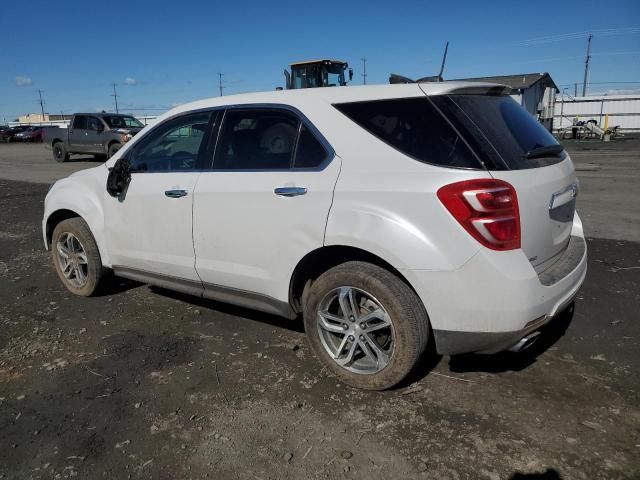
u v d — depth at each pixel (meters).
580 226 3.71
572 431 2.68
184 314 4.34
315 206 3.04
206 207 3.56
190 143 3.81
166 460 2.54
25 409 2.99
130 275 4.30
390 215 2.79
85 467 2.50
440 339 2.81
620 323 3.94
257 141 3.44
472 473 2.41
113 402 3.05
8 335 3.99
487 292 2.62
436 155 2.77
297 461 2.52
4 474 2.46
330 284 3.08
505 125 2.96
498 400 2.97
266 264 3.33
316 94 3.28
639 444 2.57
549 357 3.46
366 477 2.40
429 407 2.93
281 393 3.11
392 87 3.07
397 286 2.86
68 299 4.75
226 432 2.75
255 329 4.02
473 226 2.61
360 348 3.13
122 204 4.11
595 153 20.17
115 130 18.58
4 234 7.64
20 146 36.44
